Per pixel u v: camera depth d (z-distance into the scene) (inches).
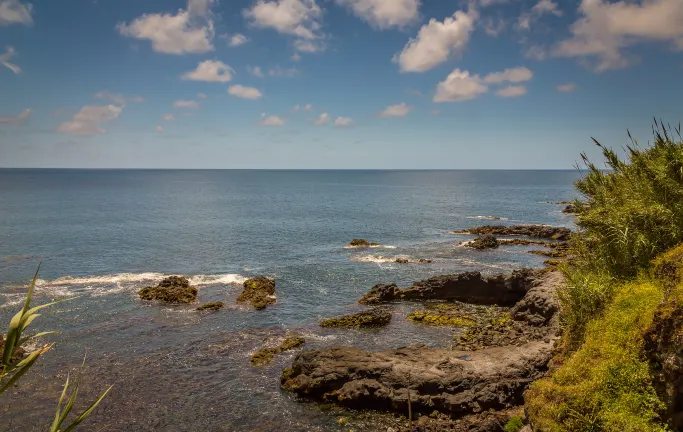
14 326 196.1
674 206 620.7
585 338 583.8
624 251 629.0
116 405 797.9
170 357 987.3
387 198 5954.7
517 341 988.6
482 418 705.6
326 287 1588.3
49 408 785.6
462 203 5128.0
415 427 712.4
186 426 740.0
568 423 469.1
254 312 1299.2
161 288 1439.5
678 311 452.1
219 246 2359.7
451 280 1406.3
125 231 2827.3
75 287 1535.4
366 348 1039.0
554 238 2508.6
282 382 865.5
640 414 440.5
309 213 4025.6
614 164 718.5
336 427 730.8
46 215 3617.1
